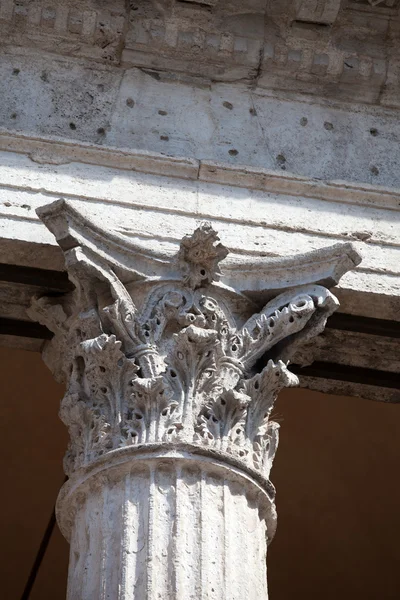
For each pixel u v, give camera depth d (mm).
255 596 18141
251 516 18875
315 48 23906
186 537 18109
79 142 22234
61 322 21250
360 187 22844
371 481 31797
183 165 22406
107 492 18750
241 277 20688
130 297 20156
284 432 31359
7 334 22203
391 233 22469
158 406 19188
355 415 31234
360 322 21969
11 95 22812
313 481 31766
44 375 30281
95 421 19391
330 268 20547
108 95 23172
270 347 20344
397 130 23953
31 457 31266
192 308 20000
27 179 21688
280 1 23766
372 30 24109
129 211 21766
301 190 22641
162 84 23500
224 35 23656
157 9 23594
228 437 19188
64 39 23438
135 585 17719
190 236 20031
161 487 18547
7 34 23344
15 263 21031
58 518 19703
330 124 23750
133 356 19703
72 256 19969
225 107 23500
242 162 22969
